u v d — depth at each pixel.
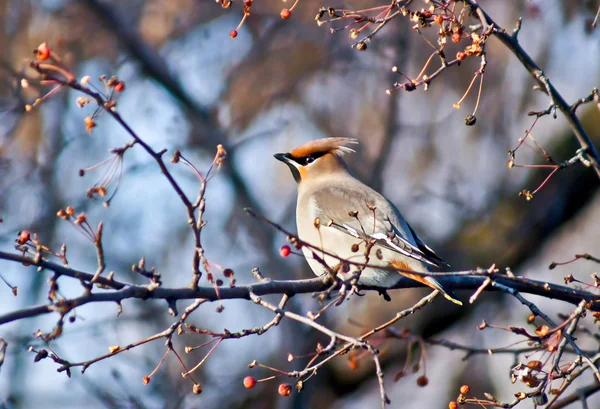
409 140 15.45
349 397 14.11
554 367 6.55
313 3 14.28
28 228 13.58
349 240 9.59
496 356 13.88
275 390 13.48
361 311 13.55
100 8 14.36
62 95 13.68
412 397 14.70
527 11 13.78
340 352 6.65
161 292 6.34
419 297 13.30
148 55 14.66
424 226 14.57
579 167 13.62
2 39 13.11
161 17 14.98
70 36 14.16
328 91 14.95
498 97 14.63
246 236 15.11
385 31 13.78
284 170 15.98
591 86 14.08
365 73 14.89
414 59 14.53
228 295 6.86
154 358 13.46
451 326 13.71
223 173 14.87
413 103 15.25
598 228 15.30
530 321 7.56
